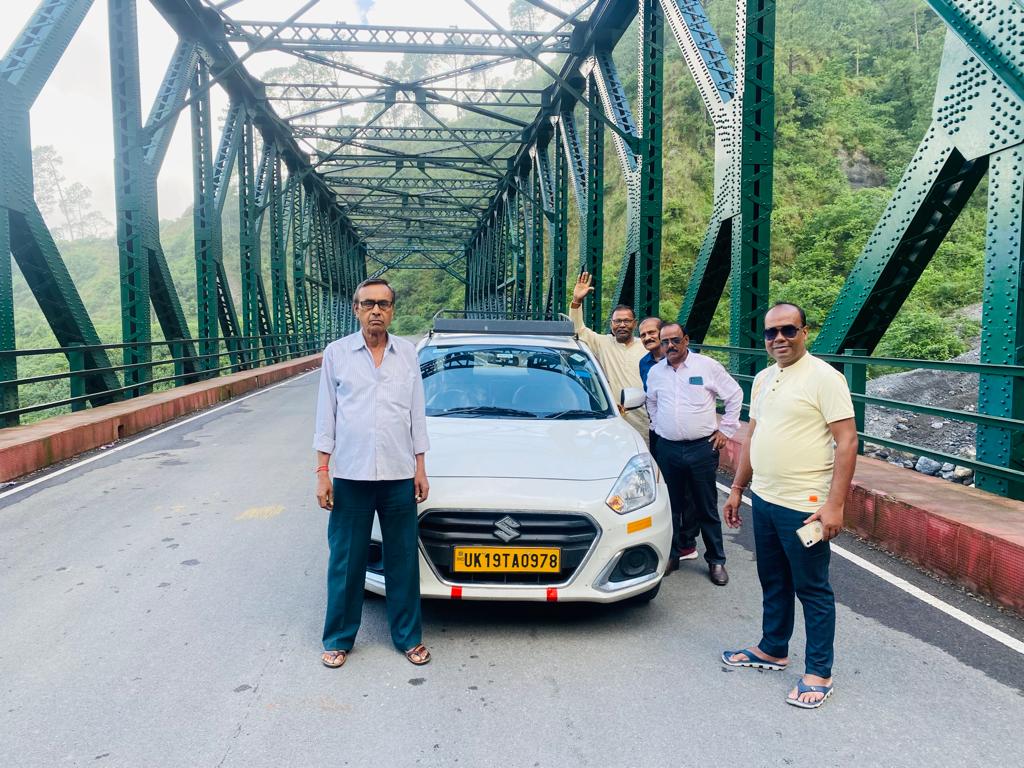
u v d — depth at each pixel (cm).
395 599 308
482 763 230
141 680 284
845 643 326
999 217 478
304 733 247
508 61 1711
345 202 4300
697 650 320
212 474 682
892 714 264
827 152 5172
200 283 1517
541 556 322
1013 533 372
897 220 600
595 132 1559
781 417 281
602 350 524
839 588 396
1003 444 466
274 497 593
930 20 6359
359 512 300
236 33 1519
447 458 354
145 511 548
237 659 304
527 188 2959
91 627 336
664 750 239
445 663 303
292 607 363
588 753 236
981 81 497
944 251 3250
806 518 274
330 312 3800
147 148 1245
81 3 953
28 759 229
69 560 434
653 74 1140
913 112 5584
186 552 450
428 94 2033
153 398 1078
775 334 280
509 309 3472
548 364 478
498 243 3922
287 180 2750
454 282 8444
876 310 643
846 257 3997
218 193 1723
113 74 1146
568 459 356
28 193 859
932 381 1636
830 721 259
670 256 4962
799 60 6181
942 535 410
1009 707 269
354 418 294
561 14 1541
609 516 327
